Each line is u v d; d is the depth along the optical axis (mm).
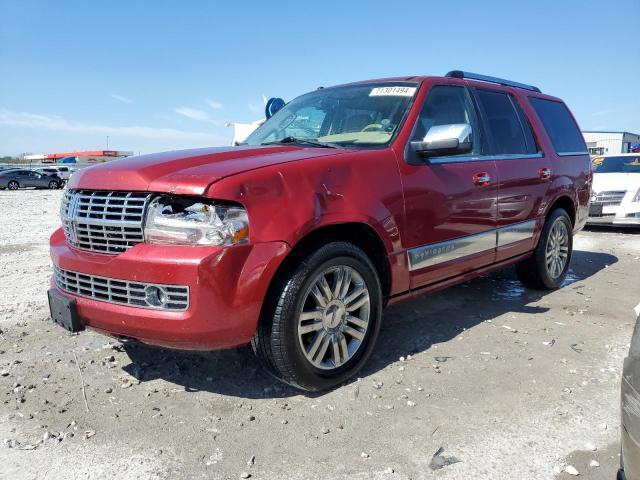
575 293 5262
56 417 2836
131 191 2816
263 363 3006
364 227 3201
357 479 2299
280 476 2326
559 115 5652
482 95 4496
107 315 2801
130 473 2354
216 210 2643
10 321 4402
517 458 2430
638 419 1646
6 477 2336
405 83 4016
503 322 4316
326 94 4426
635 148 17344
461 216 3863
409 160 3512
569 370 3359
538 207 4824
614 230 10086
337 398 3021
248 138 4500
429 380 3236
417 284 3621
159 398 3041
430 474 2324
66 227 3156
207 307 2602
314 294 2955
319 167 3010
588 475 2303
